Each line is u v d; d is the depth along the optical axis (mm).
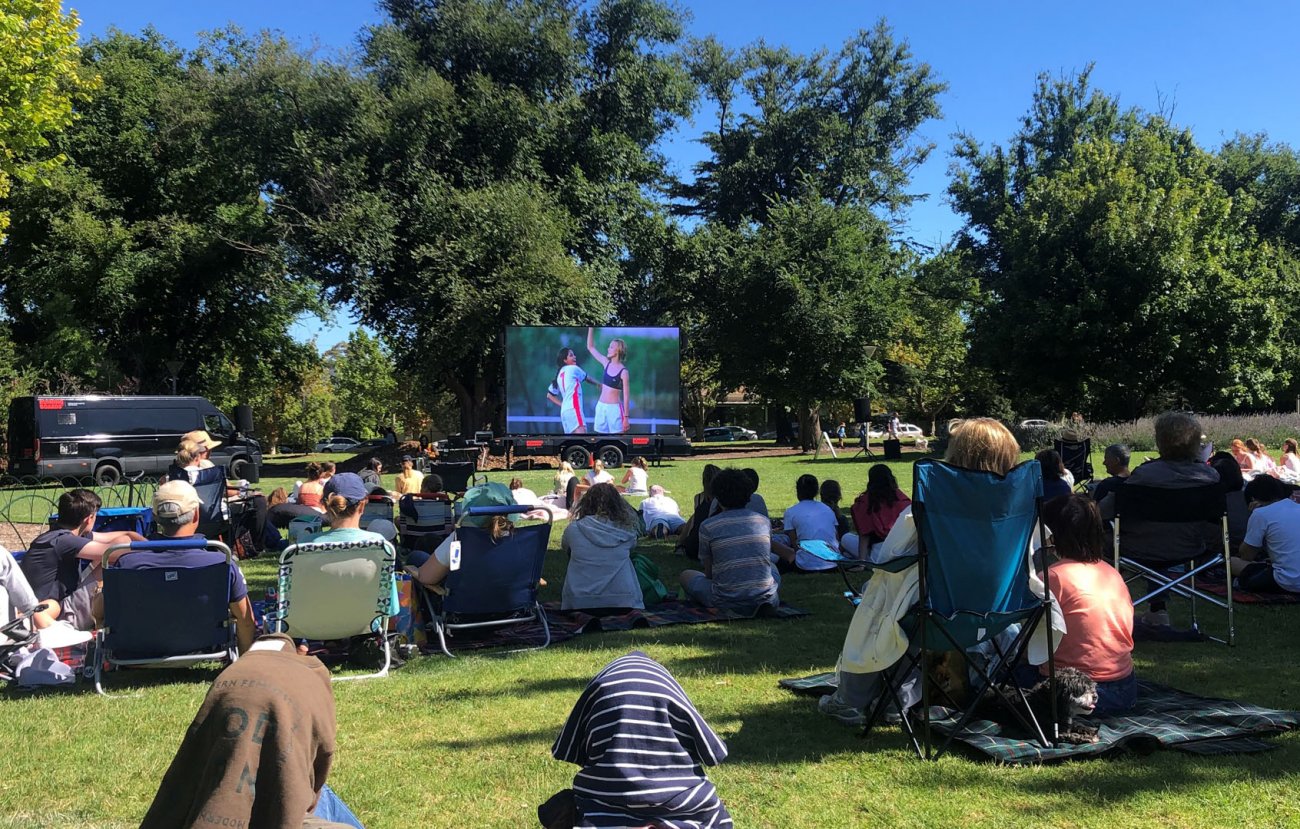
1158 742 3885
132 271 31734
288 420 67438
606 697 2291
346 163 29516
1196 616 6719
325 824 2191
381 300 31703
